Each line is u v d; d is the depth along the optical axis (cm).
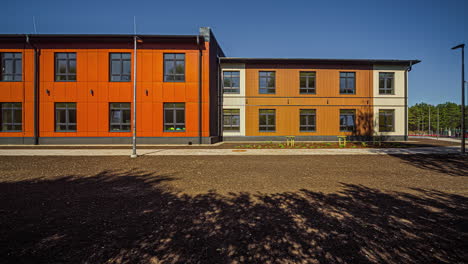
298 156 1266
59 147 1764
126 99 2019
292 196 552
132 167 944
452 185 655
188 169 902
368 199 529
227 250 312
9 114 2008
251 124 2342
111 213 446
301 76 2372
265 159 1160
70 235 354
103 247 319
